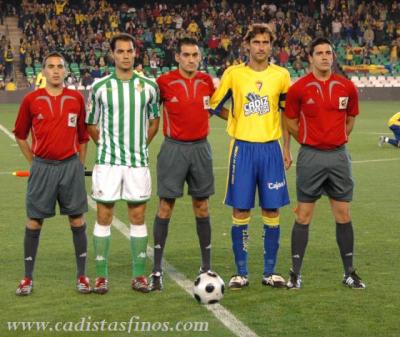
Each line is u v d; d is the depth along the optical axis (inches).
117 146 350.3
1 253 422.3
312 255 417.4
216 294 331.6
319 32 2081.7
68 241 448.8
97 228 353.7
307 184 357.1
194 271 386.3
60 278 373.1
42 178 347.6
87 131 356.5
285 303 333.7
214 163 791.7
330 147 354.6
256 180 363.3
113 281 369.1
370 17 2123.5
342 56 2020.2
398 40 2074.3
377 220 510.3
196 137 365.1
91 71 1797.5
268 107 359.9
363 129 1152.2
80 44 1897.1
